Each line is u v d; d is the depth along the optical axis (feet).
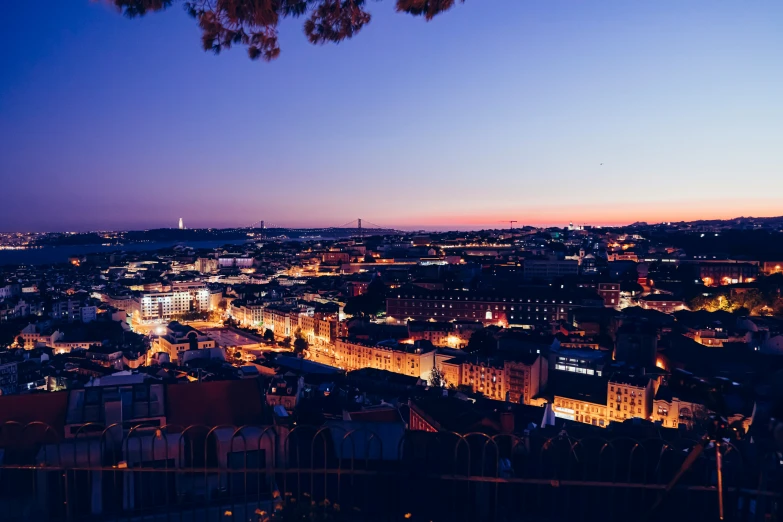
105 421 99.71
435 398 314.96
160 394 109.40
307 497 74.64
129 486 92.27
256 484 98.02
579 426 223.51
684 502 86.33
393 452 101.81
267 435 99.86
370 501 93.04
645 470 71.10
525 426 293.64
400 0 87.81
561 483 70.13
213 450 99.50
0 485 91.15
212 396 110.83
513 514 91.56
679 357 551.59
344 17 88.69
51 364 616.39
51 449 92.53
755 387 375.45
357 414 266.16
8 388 545.03
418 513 89.45
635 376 478.59
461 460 103.50
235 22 85.35
